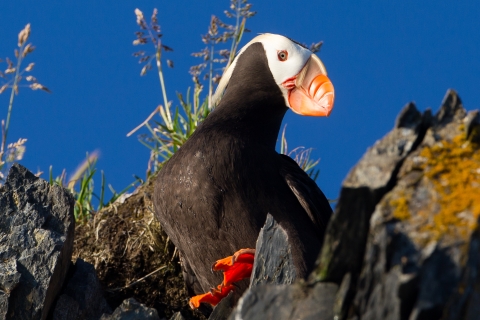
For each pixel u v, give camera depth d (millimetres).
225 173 10836
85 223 13734
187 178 10875
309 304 5555
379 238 5129
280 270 8430
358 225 5445
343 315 5328
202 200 10766
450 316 4828
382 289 5062
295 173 11359
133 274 12805
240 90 12422
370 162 5812
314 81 12227
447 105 6090
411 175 5566
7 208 10500
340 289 5391
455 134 5844
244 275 9945
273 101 12305
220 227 10789
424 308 4816
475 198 5199
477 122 5789
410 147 5840
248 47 12906
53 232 10258
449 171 5512
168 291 12727
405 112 6051
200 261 11227
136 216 13359
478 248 5012
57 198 10695
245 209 10742
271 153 11461
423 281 4887
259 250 8586
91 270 10891
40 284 9711
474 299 4965
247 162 11000
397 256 5062
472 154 5629
